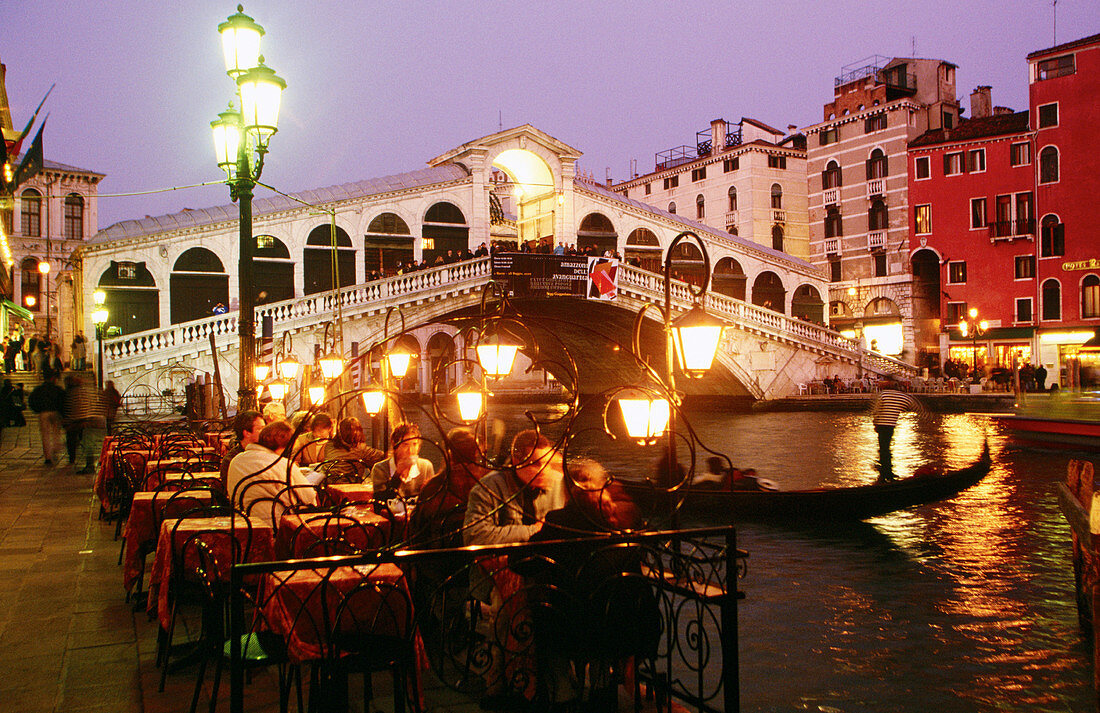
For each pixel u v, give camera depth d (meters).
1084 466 7.45
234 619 3.42
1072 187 39.41
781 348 39.75
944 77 46.62
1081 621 8.14
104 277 29.53
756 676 6.94
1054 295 40.03
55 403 14.66
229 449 6.80
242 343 9.89
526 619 4.17
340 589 4.04
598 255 35.00
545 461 4.94
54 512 9.93
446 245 36.94
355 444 8.58
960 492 15.72
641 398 4.82
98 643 5.25
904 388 38.09
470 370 6.37
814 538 12.19
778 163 52.56
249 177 9.98
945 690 6.73
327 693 3.84
